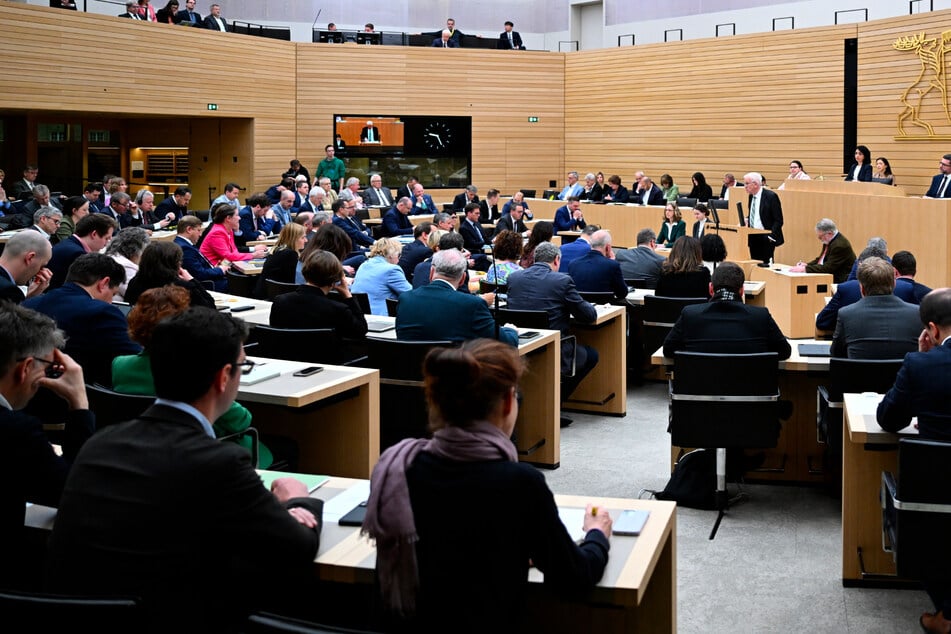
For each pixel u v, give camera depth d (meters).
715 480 5.03
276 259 7.59
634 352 8.04
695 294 7.09
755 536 4.62
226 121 16.77
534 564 2.23
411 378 4.73
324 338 4.66
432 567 2.17
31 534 2.68
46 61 12.80
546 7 20.02
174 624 2.14
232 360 2.37
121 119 17.34
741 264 9.11
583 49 19.67
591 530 2.46
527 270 6.29
